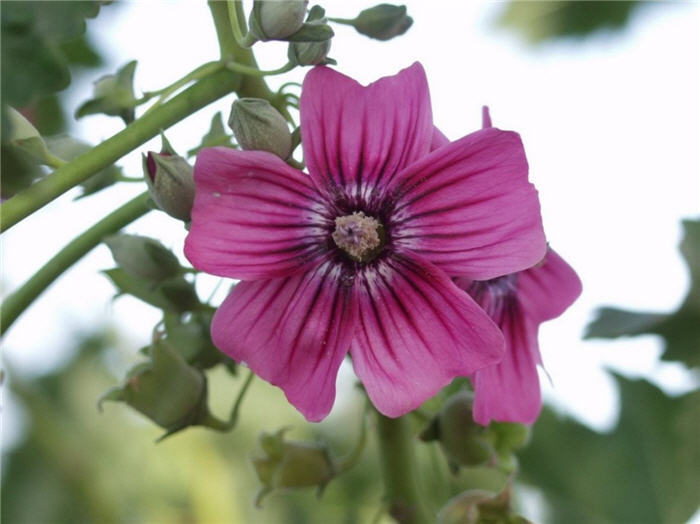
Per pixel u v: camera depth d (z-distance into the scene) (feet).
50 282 0.92
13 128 0.79
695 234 1.17
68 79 0.80
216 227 0.81
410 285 0.85
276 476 0.96
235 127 0.82
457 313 0.83
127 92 0.89
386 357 0.86
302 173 0.83
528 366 0.94
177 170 0.81
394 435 0.96
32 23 0.80
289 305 0.84
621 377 1.20
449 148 0.82
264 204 0.83
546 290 0.95
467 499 0.94
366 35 0.92
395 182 0.85
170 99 0.84
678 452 1.18
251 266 0.82
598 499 1.19
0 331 0.92
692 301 1.17
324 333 0.85
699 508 1.17
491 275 0.84
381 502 0.97
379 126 0.83
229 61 0.86
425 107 0.83
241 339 0.83
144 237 0.91
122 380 0.91
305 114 0.82
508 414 0.92
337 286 0.86
